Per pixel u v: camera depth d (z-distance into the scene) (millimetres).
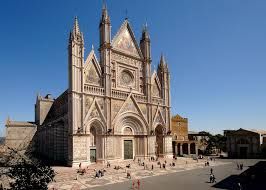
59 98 91312
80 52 65625
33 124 102500
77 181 46750
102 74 71000
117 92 73625
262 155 102438
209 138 128750
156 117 84062
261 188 39531
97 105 67438
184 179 49062
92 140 67312
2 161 14938
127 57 79125
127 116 75250
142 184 44031
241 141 106875
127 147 75438
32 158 18078
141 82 82625
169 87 90125
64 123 68188
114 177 51094
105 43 72500
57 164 64250
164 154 84750
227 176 52375
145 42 84875
